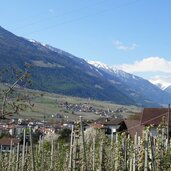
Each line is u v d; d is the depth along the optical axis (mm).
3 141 70000
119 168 28641
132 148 28516
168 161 25500
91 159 34250
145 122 80812
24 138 32219
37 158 40438
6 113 21312
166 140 27688
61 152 43812
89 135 49438
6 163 45344
